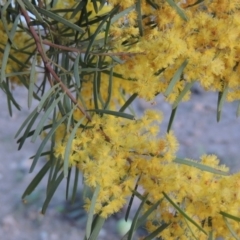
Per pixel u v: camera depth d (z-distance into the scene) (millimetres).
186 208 646
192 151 2662
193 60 640
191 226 651
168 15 646
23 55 790
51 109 636
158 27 656
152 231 673
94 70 679
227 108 3092
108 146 645
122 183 642
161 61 639
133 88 673
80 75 714
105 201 646
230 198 639
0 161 2586
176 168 639
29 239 2186
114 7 656
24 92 3053
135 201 2213
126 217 660
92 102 743
